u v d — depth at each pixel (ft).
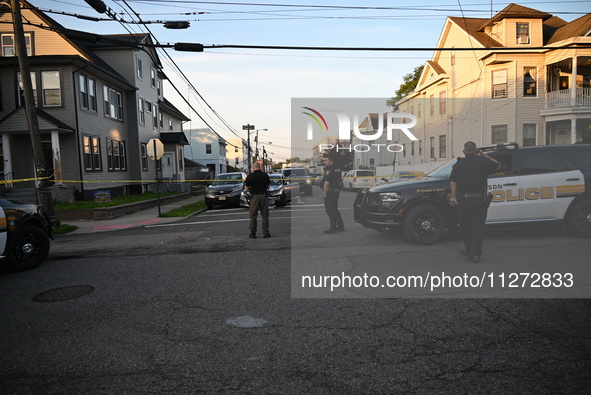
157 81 98.48
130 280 19.44
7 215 21.71
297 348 11.60
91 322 14.17
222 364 10.84
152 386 9.87
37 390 9.85
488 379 9.68
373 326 12.92
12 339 12.91
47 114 60.34
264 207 29.58
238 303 15.49
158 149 49.60
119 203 55.31
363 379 9.85
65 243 31.99
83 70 66.28
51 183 61.98
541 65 77.20
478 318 13.21
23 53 38.04
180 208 58.75
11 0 37.29
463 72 85.87
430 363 10.52
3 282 20.10
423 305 14.48
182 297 16.49
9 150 61.31
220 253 24.79
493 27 81.10
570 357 10.58
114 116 77.77
